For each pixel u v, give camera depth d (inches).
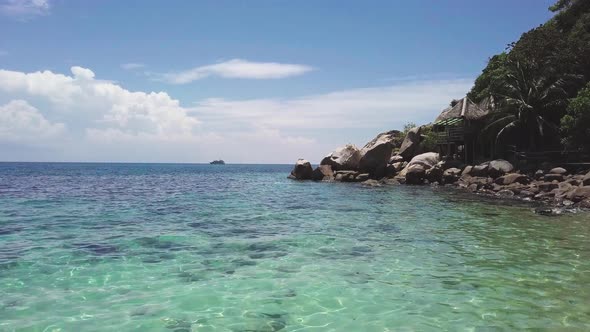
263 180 2110.0
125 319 274.7
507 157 1512.1
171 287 340.2
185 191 1316.4
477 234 557.0
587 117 1105.4
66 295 319.3
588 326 258.7
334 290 333.7
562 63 1435.8
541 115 1470.2
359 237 540.1
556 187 995.9
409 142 1859.0
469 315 279.4
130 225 625.0
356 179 1700.3
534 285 340.8
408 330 258.2
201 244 496.4
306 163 1932.8
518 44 1584.6
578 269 386.0
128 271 383.6
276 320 275.4
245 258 432.5
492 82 1599.4
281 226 623.5
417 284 346.9
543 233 560.1
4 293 321.7
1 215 711.7
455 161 1567.4
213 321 273.1
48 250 457.4
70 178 2183.8
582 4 1624.0
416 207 853.2
